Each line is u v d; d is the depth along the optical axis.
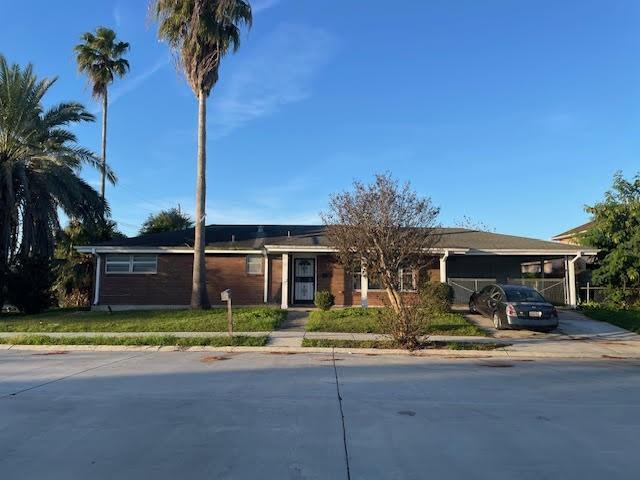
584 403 8.48
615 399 8.80
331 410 7.78
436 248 24.03
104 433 6.55
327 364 12.43
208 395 8.79
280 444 6.12
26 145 24.62
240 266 25.69
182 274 25.59
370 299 25.25
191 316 20.31
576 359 14.25
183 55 21.94
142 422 7.07
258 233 28.33
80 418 7.26
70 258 29.42
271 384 9.81
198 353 14.48
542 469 5.40
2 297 22.92
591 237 24.80
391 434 6.57
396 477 5.13
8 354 14.35
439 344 15.77
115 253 25.61
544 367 12.49
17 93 24.41
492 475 5.21
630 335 18.05
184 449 5.94
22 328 18.62
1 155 24.33
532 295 18.95
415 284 17.00
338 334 17.42
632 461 5.67
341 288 25.61
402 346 15.30
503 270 26.75
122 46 41.47
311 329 18.17
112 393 8.93
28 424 6.95
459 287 24.48
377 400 8.50
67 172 24.16
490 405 8.24
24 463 5.48
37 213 23.88
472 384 10.04
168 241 26.38
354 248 15.98
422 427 6.91
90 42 40.81
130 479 5.05
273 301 25.42
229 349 15.20
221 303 25.48
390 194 15.93
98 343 16.03
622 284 23.75
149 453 5.80
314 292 25.72
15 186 23.81
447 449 6.00
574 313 22.80
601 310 22.38
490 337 17.45
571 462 5.62
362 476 5.14
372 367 12.02
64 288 29.44
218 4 21.19
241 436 6.45
